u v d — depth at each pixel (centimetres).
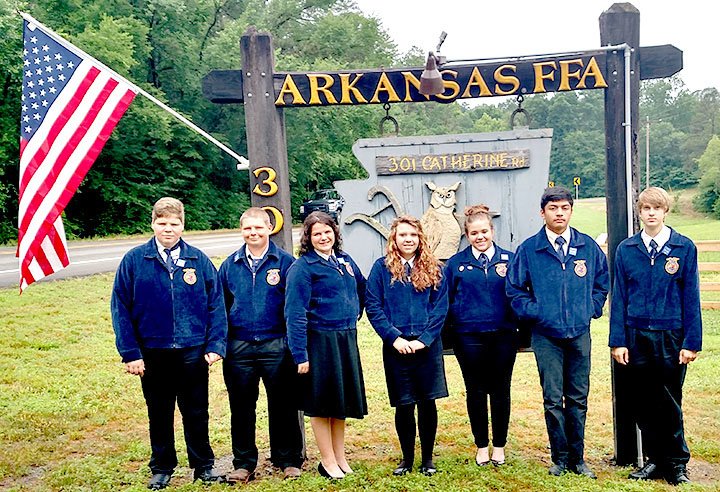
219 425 571
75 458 492
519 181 467
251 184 468
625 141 449
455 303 436
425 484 403
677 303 404
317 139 3086
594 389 677
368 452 495
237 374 423
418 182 473
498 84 457
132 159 2861
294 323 406
